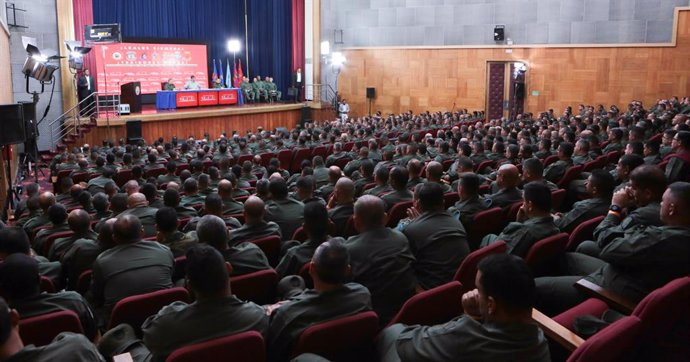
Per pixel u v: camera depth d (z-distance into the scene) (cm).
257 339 240
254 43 2367
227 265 290
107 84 1938
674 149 631
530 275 208
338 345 262
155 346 253
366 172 721
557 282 362
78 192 712
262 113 2017
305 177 576
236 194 715
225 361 236
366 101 2250
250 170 874
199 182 698
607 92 1842
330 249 271
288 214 519
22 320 274
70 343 214
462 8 2023
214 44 2247
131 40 1983
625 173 517
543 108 1941
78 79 1672
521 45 1941
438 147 974
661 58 1755
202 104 1928
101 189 809
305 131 1415
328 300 271
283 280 350
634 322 229
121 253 365
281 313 270
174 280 410
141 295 320
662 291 250
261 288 356
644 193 367
